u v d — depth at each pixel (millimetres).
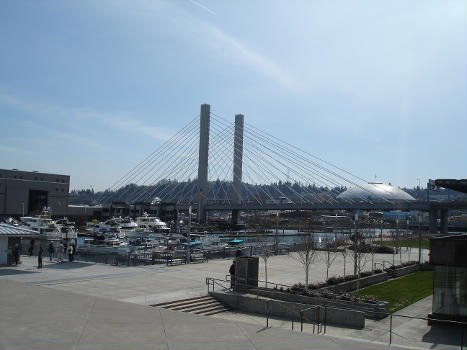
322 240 84500
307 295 27656
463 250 23406
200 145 162000
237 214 170750
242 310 26719
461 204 136125
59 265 39688
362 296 30297
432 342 20312
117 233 112250
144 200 185125
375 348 11461
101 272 35938
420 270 49781
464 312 23375
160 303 24594
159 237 106375
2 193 153875
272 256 55156
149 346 10711
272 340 11555
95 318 13039
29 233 38406
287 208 147625
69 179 177875
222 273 36812
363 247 53000
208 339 11422
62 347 10438
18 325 12164
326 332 21875
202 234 135125
